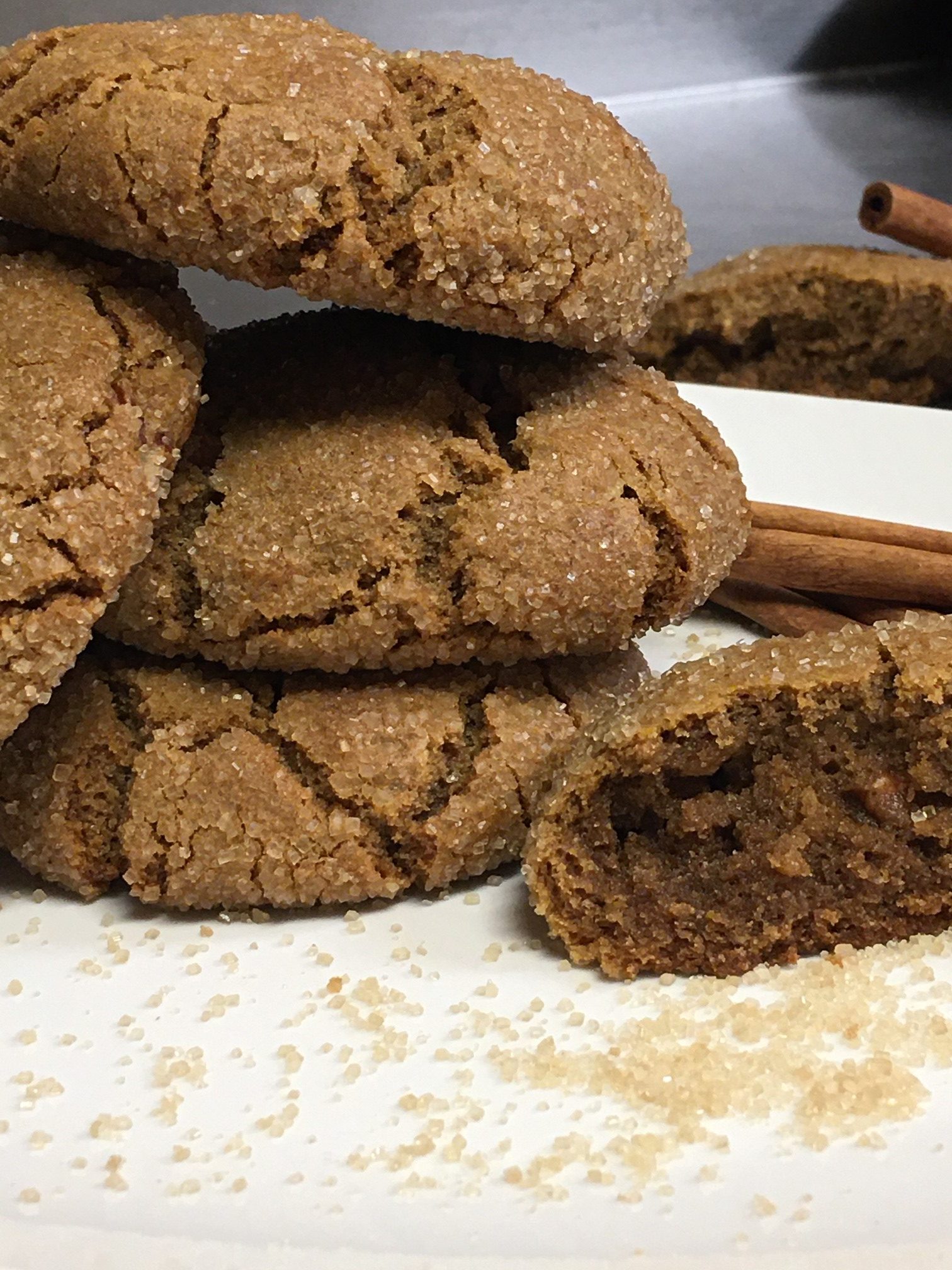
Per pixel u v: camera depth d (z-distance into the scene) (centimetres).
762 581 24
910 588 24
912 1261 14
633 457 19
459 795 18
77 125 17
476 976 17
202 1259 14
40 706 19
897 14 39
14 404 16
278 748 18
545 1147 15
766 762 17
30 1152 15
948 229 36
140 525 17
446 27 34
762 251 36
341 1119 15
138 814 18
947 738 17
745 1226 14
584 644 18
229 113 16
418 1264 14
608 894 17
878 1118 15
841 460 28
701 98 39
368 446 18
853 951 17
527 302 17
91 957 17
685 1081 15
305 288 17
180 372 17
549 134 17
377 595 18
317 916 18
